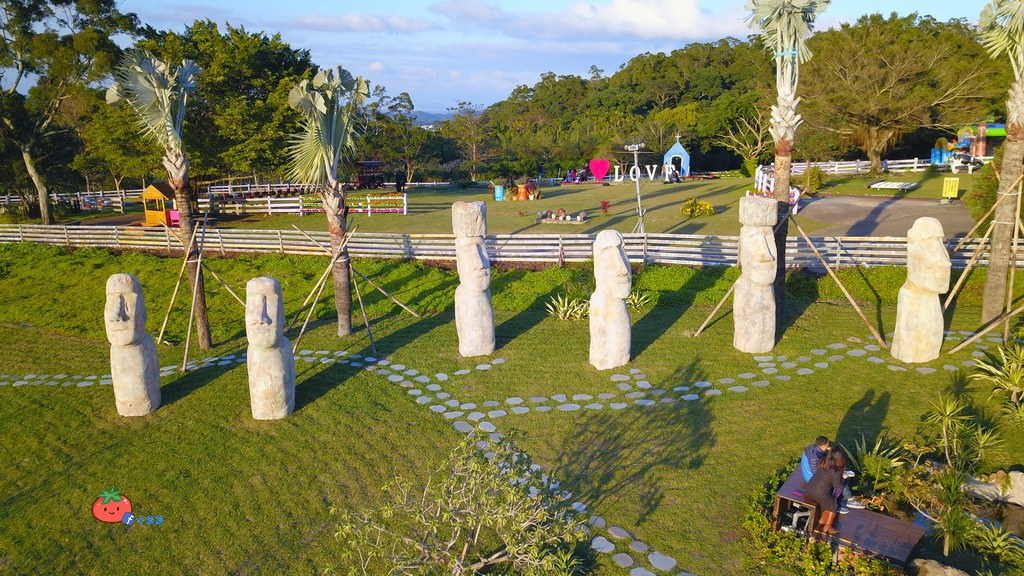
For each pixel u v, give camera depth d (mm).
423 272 21031
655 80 82000
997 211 13977
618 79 87875
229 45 31422
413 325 17016
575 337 15570
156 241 26078
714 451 10297
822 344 14219
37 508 9641
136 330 12141
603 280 13320
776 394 12055
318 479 10023
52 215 34156
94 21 30328
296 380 13711
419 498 9344
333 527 8875
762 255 13500
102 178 52312
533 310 17781
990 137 43750
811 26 13836
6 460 11039
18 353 16359
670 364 13648
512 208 33594
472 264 14234
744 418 11258
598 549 8172
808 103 40281
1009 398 11258
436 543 7520
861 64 38375
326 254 23391
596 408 11922
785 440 10477
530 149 64938
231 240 25203
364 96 14883
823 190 35000
